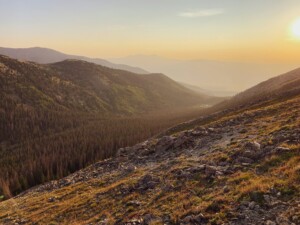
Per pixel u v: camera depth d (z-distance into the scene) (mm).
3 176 112438
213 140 40469
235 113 82625
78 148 133500
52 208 31984
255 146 27047
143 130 172000
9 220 32500
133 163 44812
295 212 13930
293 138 26094
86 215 25906
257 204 16062
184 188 23578
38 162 116875
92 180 42656
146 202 23609
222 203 17594
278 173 19422
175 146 44094
